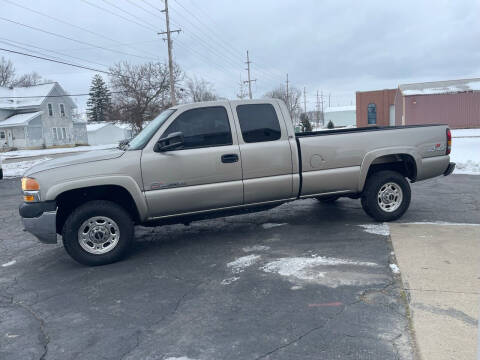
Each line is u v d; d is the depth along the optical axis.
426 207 7.36
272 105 5.70
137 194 5.10
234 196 5.50
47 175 4.86
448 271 4.19
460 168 12.96
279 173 5.65
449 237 5.30
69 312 3.87
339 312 3.49
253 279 4.33
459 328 3.13
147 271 4.83
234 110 5.53
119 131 67.06
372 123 51.25
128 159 5.09
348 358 2.85
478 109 26.77
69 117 54.19
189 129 5.36
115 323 3.57
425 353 2.84
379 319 3.34
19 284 4.71
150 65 40.62
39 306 4.05
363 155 6.04
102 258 5.08
